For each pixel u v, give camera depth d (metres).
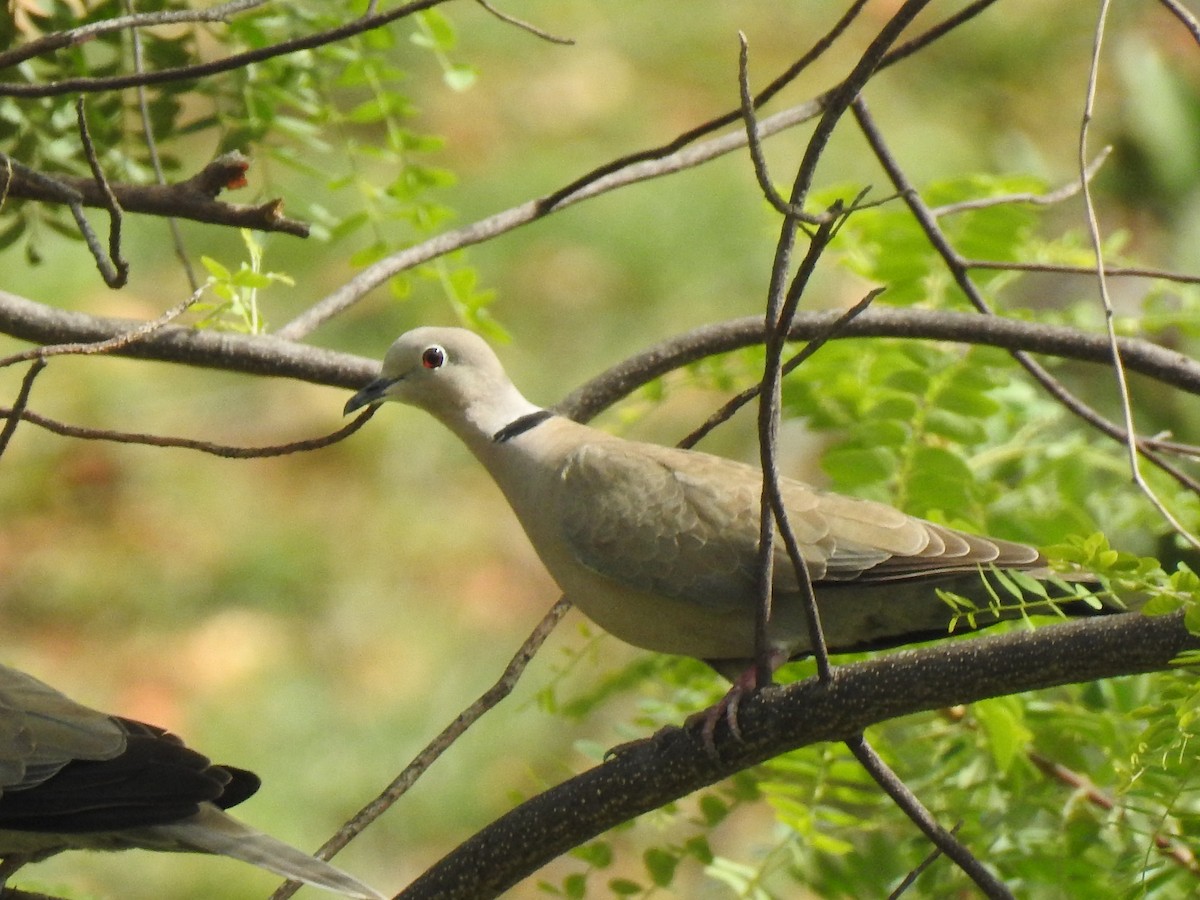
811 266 5.83
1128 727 8.84
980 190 10.34
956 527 8.78
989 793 8.94
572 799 6.99
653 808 7.04
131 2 8.82
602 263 18.42
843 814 8.67
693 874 13.62
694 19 20.80
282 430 19.09
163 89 9.48
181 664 17.45
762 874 8.66
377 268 8.83
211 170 7.62
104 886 14.84
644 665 9.62
